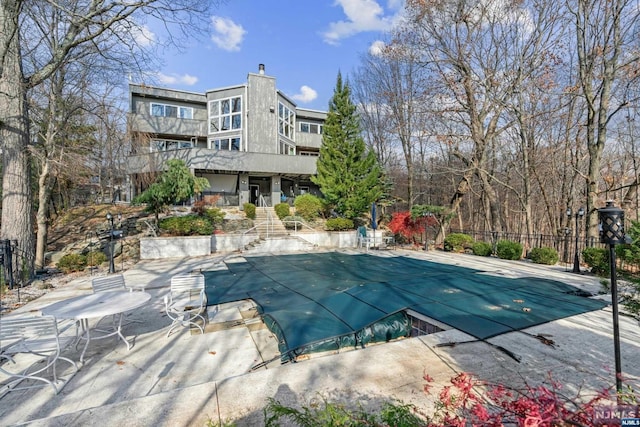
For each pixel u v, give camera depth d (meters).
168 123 20.56
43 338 3.16
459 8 12.27
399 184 23.73
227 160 18.14
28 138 7.93
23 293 6.50
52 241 12.54
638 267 3.15
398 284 6.38
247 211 17.11
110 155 14.50
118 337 4.24
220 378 3.21
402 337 4.50
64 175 11.44
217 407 2.30
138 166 16.67
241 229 15.33
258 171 19.11
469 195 22.05
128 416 2.20
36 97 10.56
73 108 10.53
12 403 2.72
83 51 9.48
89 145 13.38
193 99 21.47
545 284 6.50
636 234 3.23
